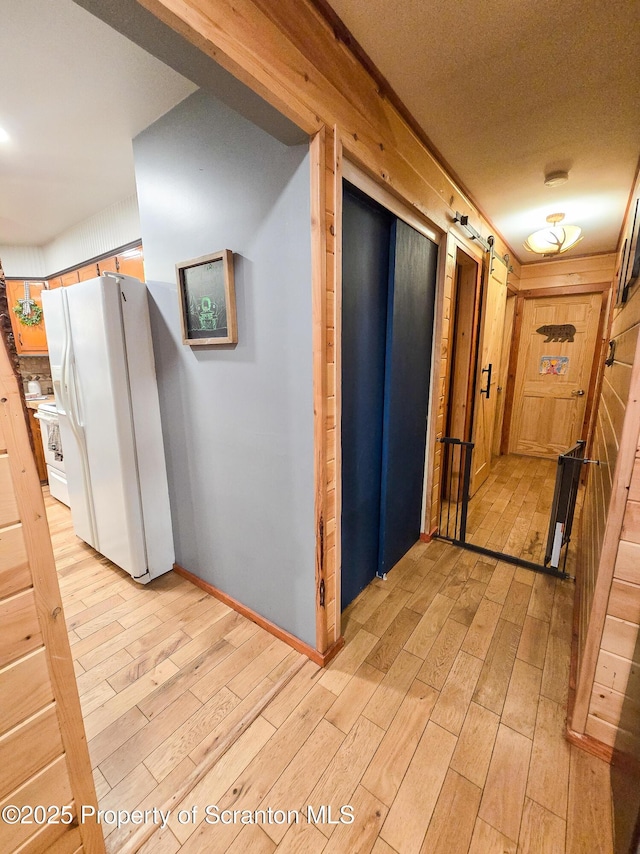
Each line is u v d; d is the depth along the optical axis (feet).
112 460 6.82
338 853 3.42
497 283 11.14
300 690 5.03
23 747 2.56
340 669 5.35
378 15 3.90
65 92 5.30
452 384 10.52
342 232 5.09
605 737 4.12
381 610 6.55
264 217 4.66
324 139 4.03
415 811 3.69
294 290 4.54
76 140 6.56
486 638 5.92
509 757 4.17
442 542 8.86
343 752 4.25
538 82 4.90
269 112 3.54
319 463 4.76
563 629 6.10
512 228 10.66
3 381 2.28
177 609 6.59
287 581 5.57
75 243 11.53
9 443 2.34
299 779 3.99
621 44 4.24
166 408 6.86
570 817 3.63
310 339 4.52
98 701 4.89
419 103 5.34
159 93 5.29
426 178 6.47
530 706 4.78
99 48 4.52
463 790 3.87
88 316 6.48
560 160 6.93
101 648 5.76
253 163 4.63
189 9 2.66
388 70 4.70
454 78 4.84
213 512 6.48
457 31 4.10
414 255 6.75
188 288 5.74
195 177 5.40
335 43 4.06
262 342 5.04
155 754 4.24
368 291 5.90
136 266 9.41
